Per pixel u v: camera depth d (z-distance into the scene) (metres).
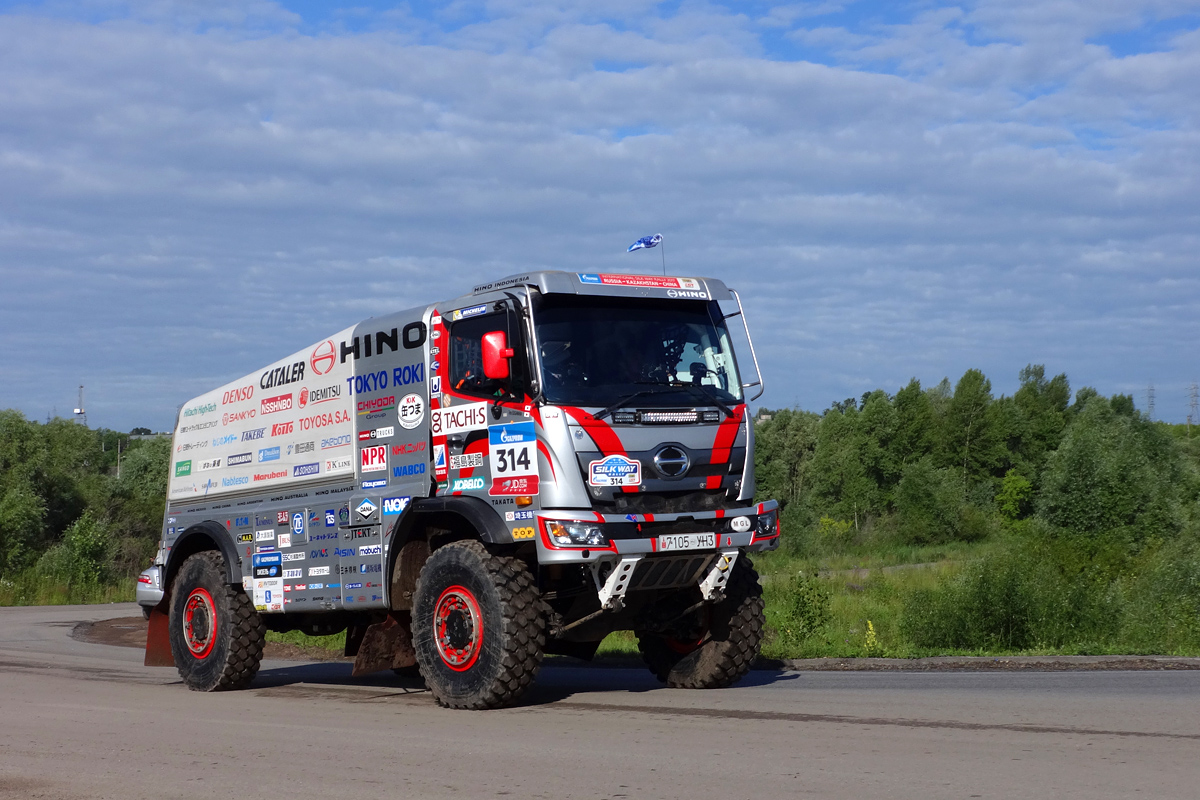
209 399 12.30
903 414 84.81
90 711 9.39
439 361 9.30
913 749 6.20
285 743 7.30
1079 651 12.41
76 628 24.39
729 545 8.80
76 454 48.53
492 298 8.77
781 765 5.86
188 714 9.05
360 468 10.06
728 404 9.12
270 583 10.89
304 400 10.82
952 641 14.15
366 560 9.80
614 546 8.25
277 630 11.52
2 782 6.22
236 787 5.89
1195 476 46.16
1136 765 5.61
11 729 8.30
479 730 7.50
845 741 6.54
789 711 7.89
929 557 56.81
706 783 5.48
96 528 42.97
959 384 85.56
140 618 27.55
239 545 11.36
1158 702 7.86
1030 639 13.75
